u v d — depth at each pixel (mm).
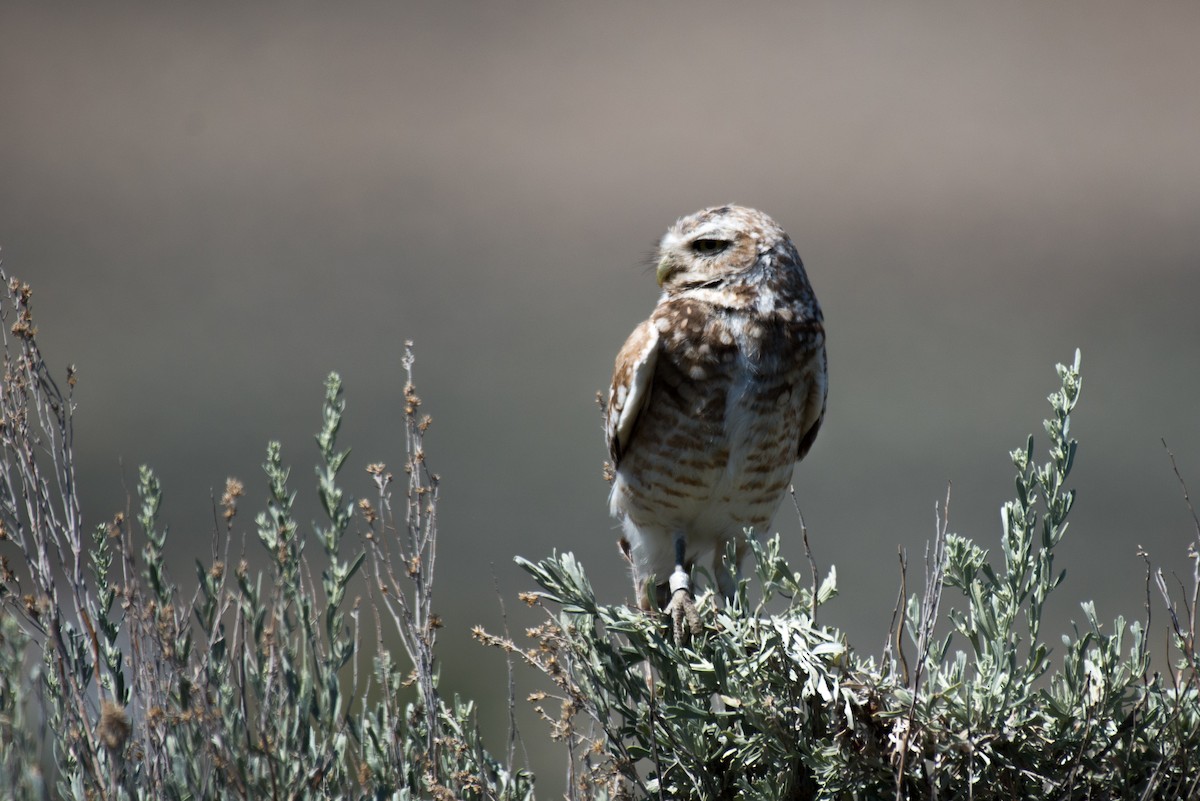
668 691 5684
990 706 5285
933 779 5176
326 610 5656
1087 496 20500
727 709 5828
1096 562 18125
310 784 5281
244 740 5148
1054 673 6008
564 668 5871
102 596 5543
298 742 5285
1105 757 5297
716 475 7645
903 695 5297
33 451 5535
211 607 5410
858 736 5422
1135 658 5371
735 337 7527
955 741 5191
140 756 5141
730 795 5625
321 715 5469
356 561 5723
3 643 5078
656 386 7582
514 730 5727
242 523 16562
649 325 7621
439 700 5754
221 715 5062
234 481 5492
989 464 22328
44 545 5336
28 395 5602
